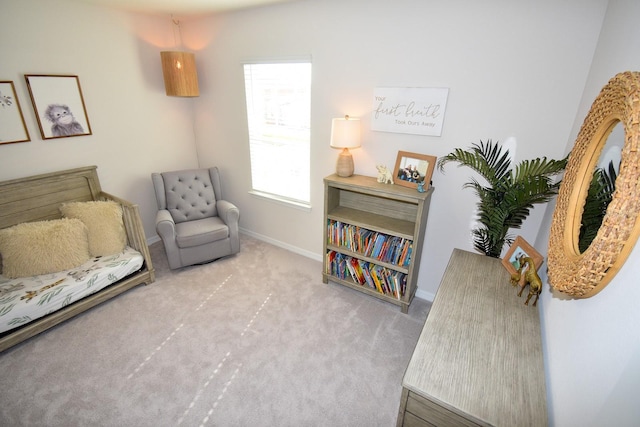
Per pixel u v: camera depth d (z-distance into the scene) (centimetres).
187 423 172
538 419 98
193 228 317
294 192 332
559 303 120
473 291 160
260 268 321
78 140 289
